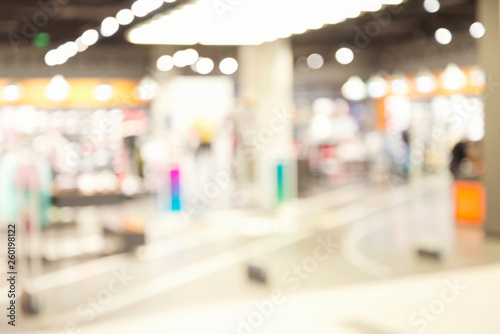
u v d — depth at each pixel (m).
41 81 14.75
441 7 11.45
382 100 18.70
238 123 12.37
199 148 12.09
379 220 10.65
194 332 4.64
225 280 6.37
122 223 8.60
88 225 10.34
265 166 11.85
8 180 9.24
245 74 12.11
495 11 8.43
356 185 16.91
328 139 18.56
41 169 8.02
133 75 15.53
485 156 8.62
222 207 12.16
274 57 11.66
